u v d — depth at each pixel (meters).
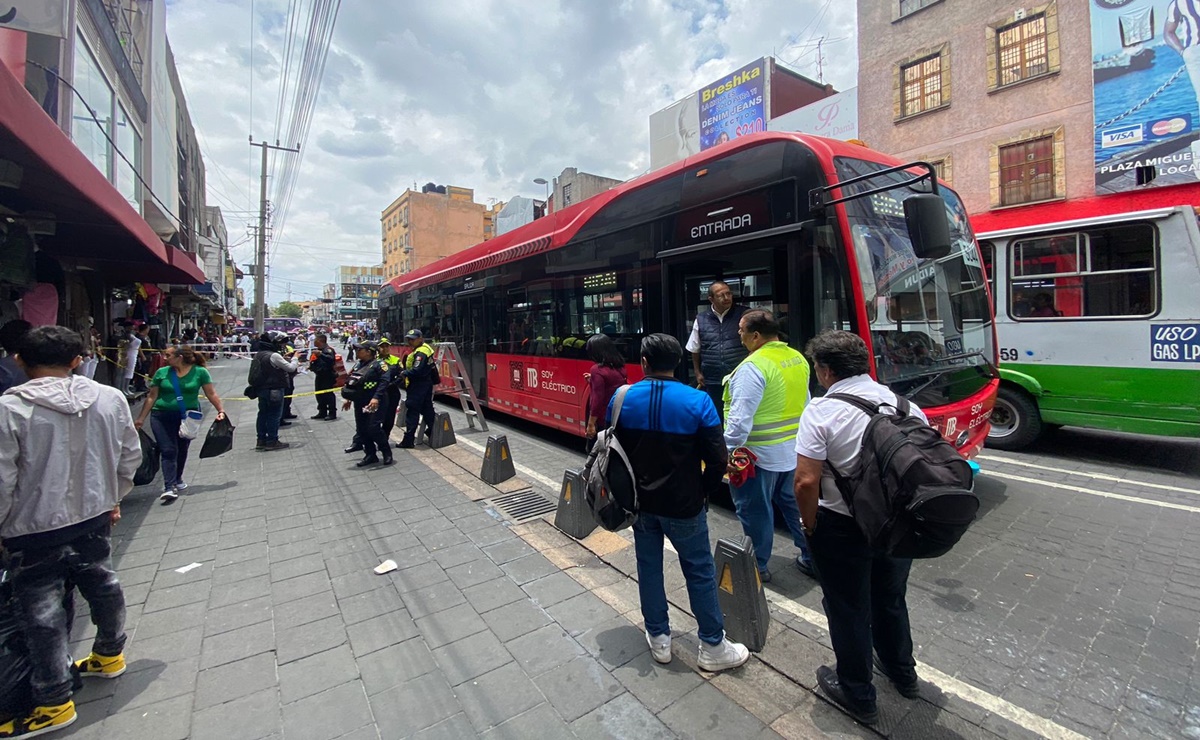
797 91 19.97
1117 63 12.54
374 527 4.93
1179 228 5.89
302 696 2.71
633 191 6.29
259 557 4.36
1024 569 3.93
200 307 32.69
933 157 15.72
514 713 2.56
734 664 2.81
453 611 3.47
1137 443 7.54
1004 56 14.42
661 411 2.64
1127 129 12.45
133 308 14.94
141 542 4.69
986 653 2.97
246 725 2.52
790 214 4.54
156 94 12.76
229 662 2.99
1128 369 6.25
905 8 16.17
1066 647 3.01
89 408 2.65
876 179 4.66
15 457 2.45
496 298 9.51
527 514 5.16
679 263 5.59
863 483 2.11
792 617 3.35
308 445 8.70
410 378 8.09
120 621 2.87
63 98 6.94
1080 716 2.48
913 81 16.11
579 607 3.48
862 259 4.23
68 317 9.56
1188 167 11.72
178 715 2.59
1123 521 4.73
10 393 2.49
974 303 5.40
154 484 6.48
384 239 78.94
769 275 4.75
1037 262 6.90
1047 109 13.66
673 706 2.57
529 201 30.16
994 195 14.63
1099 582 3.71
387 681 2.82
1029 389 6.95
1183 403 5.93
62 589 2.60
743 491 3.58
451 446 8.13
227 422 6.35
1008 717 2.48
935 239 3.57
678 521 2.67
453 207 68.62
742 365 3.45
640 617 3.34
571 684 2.75
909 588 3.70
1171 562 3.96
